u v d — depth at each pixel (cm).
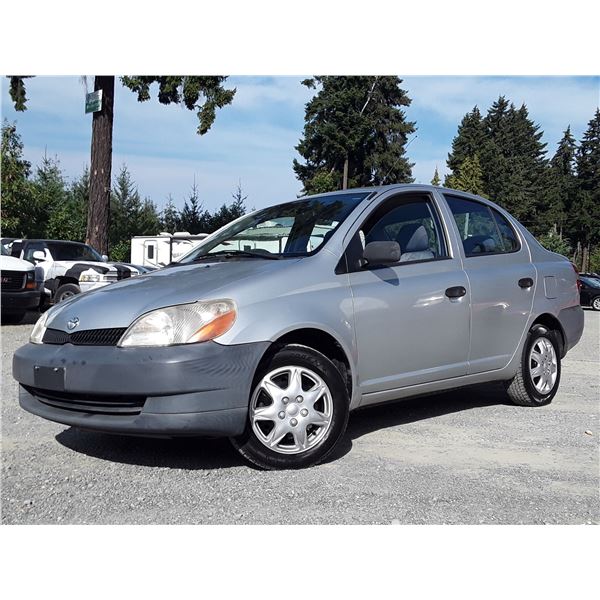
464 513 330
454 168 7844
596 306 2769
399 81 5238
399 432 481
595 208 8394
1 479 374
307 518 321
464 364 498
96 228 1641
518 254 564
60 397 393
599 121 8606
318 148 5262
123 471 388
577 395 629
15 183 3278
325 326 405
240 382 370
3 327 1179
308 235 456
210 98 1814
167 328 369
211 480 372
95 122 1620
